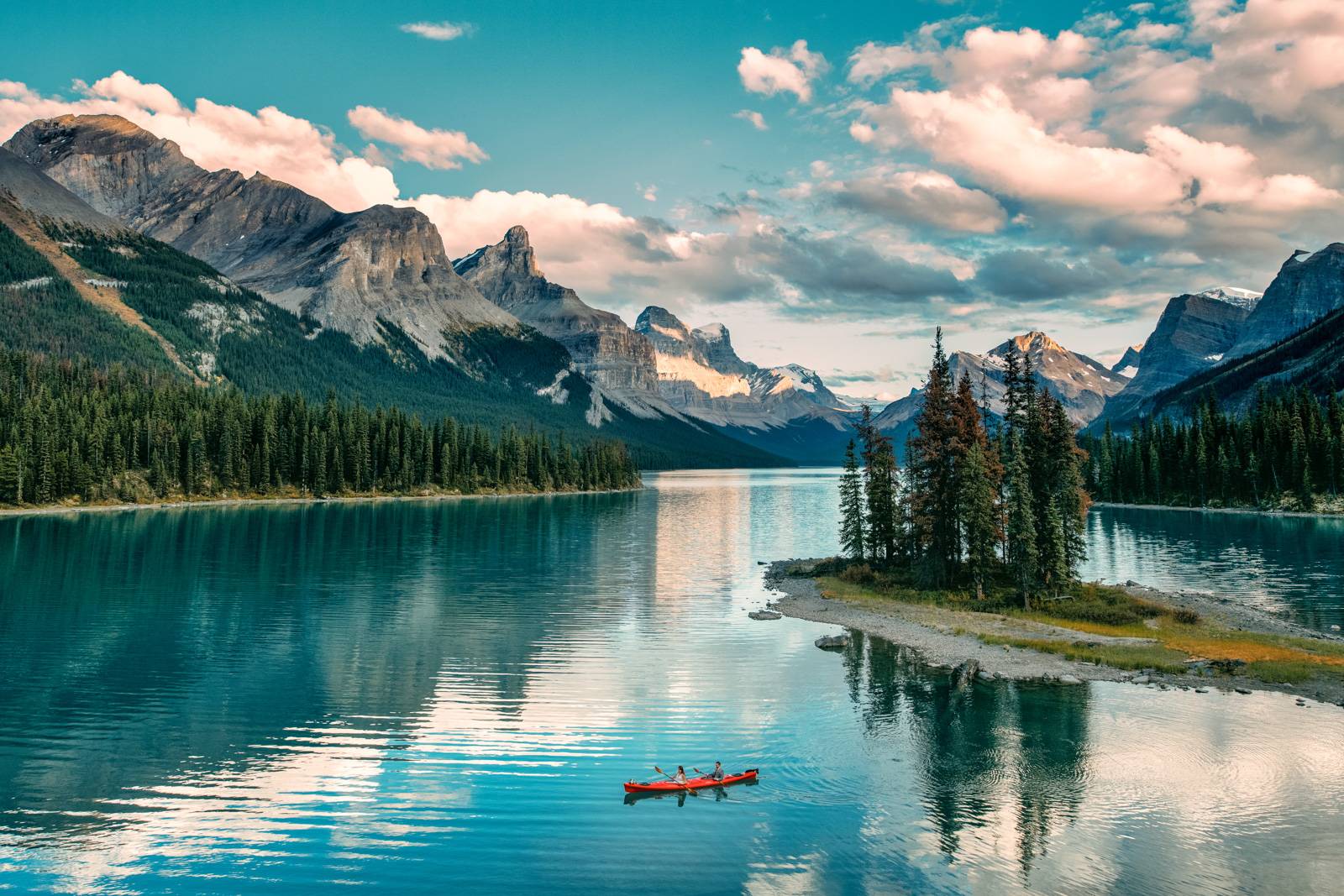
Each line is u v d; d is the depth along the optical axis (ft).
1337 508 549.54
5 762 112.57
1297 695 138.51
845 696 143.13
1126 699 137.80
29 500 517.14
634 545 400.26
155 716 132.26
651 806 99.14
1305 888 79.20
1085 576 289.33
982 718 129.29
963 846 88.69
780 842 90.12
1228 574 294.87
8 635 188.14
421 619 211.82
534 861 86.58
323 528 447.83
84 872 83.82
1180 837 89.97
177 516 504.43
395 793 103.09
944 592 243.40
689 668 163.32
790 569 315.17
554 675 157.79
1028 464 245.65
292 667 162.91
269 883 82.12
